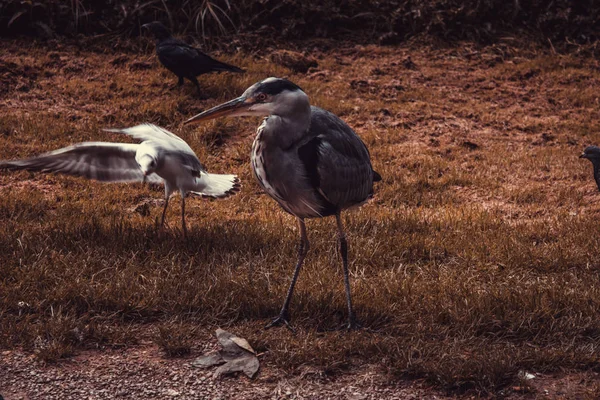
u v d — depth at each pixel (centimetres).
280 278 830
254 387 635
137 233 921
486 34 1883
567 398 620
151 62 1611
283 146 671
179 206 1096
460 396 624
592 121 1521
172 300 754
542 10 1938
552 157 1330
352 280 831
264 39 1770
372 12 1888
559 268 887
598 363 669
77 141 1273
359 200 743
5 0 1666
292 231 958
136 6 1742
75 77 1537
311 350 674
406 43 1845
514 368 648
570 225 1025
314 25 1844
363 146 735
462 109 1537
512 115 1532
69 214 1015
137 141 1298
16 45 1628
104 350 685
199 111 1423
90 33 1719
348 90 1573
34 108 1395
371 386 636
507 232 997
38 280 789
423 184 1217
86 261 834
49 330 696
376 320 736
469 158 1330
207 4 1780
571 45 1875
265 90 661
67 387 627
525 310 754
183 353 682
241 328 720
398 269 858
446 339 701
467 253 920
